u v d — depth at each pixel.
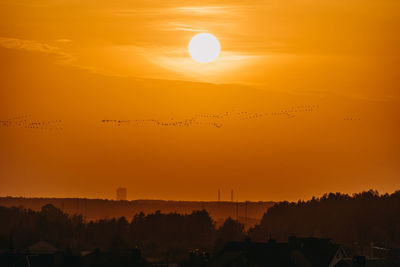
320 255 149.38
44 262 146.38
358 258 135.62
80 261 156.25
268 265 144.38
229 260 147.25
